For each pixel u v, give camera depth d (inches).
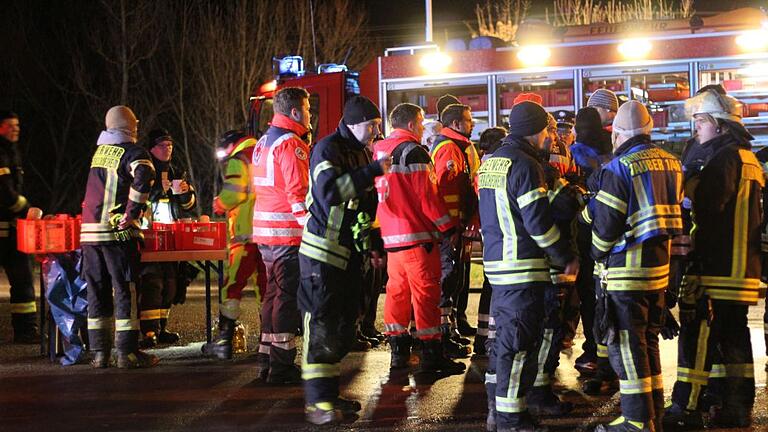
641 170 193.8
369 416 225.9
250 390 254.5
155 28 905.5
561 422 217.9
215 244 303.1
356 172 205.9
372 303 325.1
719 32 414.6
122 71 890.1
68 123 925.2
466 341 313.4
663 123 426.9
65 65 942.4
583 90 429.4
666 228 194.4
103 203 279.9
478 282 492.4
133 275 284.0
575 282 266.1
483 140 302.2
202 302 440.1
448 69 440.8
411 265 263.4
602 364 250.1
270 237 255.4
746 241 209.3
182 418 226.4
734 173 207.3
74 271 293.7
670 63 419.5
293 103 253.0
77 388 259.8
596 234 195.6
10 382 269.0
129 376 274.8
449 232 258.8
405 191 260.4
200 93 915.4
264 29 930.1
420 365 270.8
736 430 209.6
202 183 921.5
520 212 194.5
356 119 215.5
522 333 196.9
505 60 434.9
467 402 237.6
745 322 212.8
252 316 389.4
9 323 383.6
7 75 946.7
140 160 277.4
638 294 194.1
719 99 213.3
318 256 211.9
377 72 449.4
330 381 215.6
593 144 252.8
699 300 211.2
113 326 362.0
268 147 252.5
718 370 222.2
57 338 310.3
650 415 194.4
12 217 335.9
